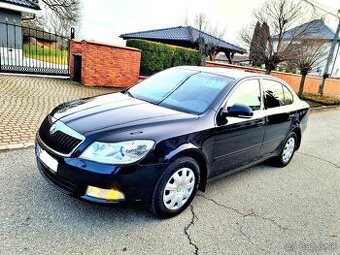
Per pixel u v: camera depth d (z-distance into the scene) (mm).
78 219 2869
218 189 4004
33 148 4449
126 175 2619
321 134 8547
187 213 3258
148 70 13172
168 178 2912
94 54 10266
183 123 3102
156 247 2637
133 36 22203
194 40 20531
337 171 5414
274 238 3033
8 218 2748
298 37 15094
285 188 4324
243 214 3420
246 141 3932
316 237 3146
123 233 2758
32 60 14719
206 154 3295
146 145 2713
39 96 7785
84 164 2596
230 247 2795
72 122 2930
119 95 3951
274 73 18094
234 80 3861
